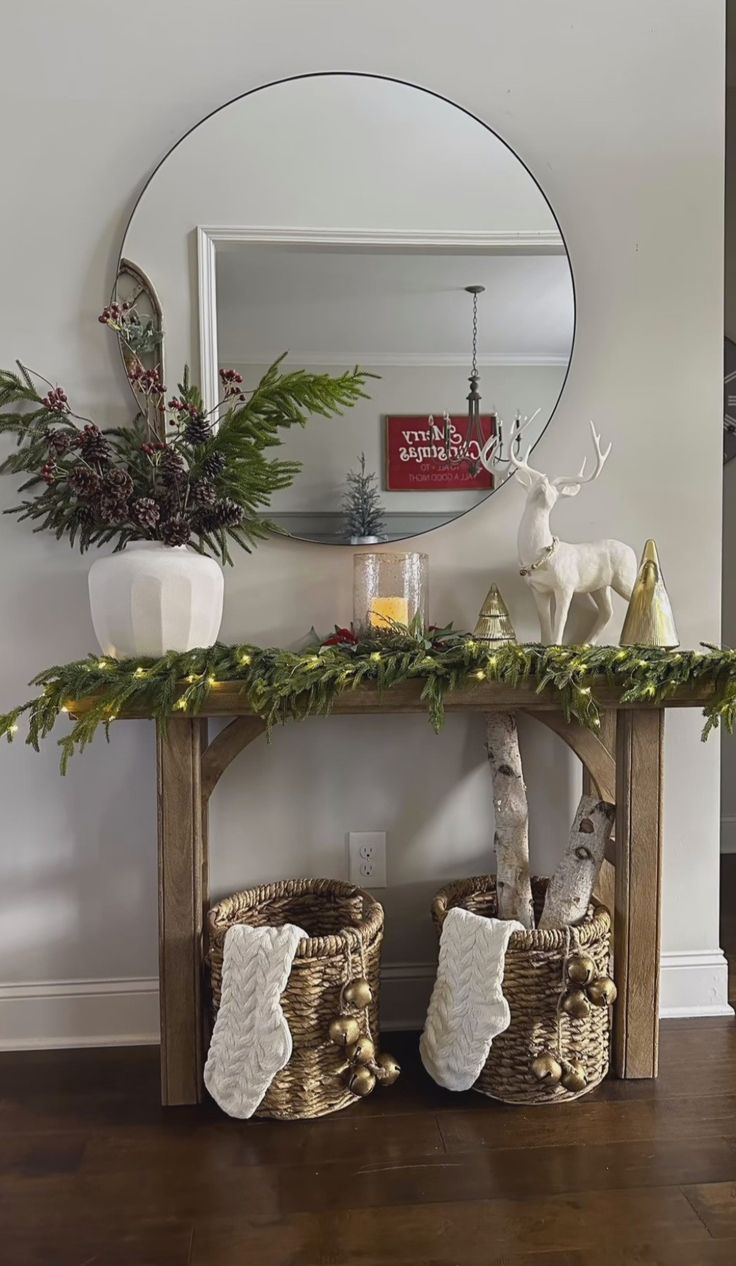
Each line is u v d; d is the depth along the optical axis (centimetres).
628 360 191
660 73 188
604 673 157
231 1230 132
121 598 154
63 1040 188
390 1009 195
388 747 194
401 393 186
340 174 183
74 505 176
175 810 160
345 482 187
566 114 187
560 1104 163
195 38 181
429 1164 146
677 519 194
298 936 153
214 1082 157
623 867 167
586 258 189
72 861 188
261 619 189
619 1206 136
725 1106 162
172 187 180
